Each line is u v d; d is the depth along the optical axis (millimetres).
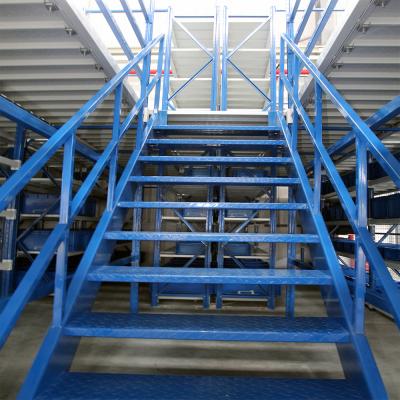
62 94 2709
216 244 3711
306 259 4801
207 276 1253
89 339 2312
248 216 3393
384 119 1774
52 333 1094
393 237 6801
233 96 5078
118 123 1923
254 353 2148
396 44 1903
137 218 2635
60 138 1139
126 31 6176
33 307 3139
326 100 2650
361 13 1652
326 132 3359
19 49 2035
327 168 1554
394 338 2447
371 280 2705
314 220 1655
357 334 1105
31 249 3131
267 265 3602
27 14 1729
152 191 5684
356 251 1204
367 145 1161
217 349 2203
